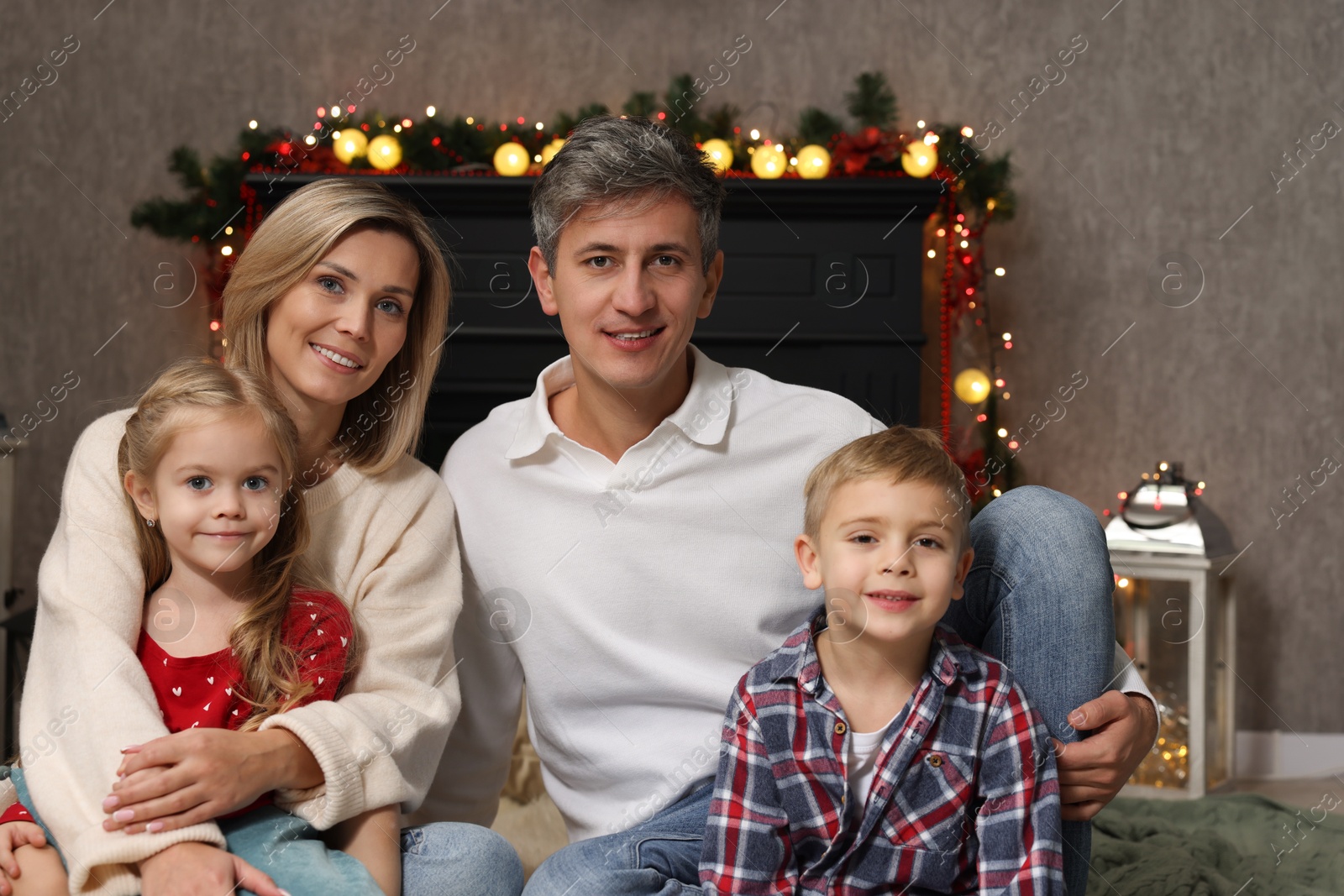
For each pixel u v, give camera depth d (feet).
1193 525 7.65
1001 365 9.39
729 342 8.09
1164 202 9.30
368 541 3.85
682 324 3.78
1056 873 3.27
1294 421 9.20
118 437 3.72
